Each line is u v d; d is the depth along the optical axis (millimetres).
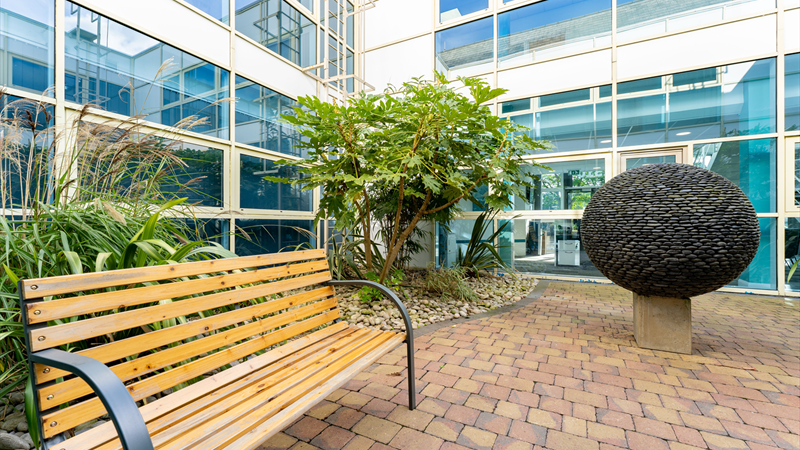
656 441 1590
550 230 6117
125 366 1114
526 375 2273
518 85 6422
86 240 1952
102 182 2480
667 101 5406
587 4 5914
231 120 4883
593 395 2014
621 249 2568
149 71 3994
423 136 3625
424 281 4855
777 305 4180
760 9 4895
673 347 2676
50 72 3223
